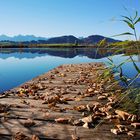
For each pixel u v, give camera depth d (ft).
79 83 19.57
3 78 32.35
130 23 10.61
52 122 9.74
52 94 15.37
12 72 39.60
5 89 24.00
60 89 17.07
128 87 11.82
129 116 9.93
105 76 13.58
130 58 10.91
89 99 13.76
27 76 34.47
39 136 8.34
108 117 9.96
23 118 10.22
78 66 34.60
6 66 50.24
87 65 35.88
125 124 9.40
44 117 10.32
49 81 20.70
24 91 15.69
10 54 93.97
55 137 8.25
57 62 57.16
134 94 11.59
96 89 16.15
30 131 8.77
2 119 10.10
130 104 11.44
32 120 9.90
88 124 9.34
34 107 12.05
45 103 12.84
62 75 24.27
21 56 81.82
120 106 11.52
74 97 14.40
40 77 23.35
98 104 12.21
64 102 13.00
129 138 8.13
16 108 11.84
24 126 9.27
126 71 32.63
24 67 47.85
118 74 12.97
